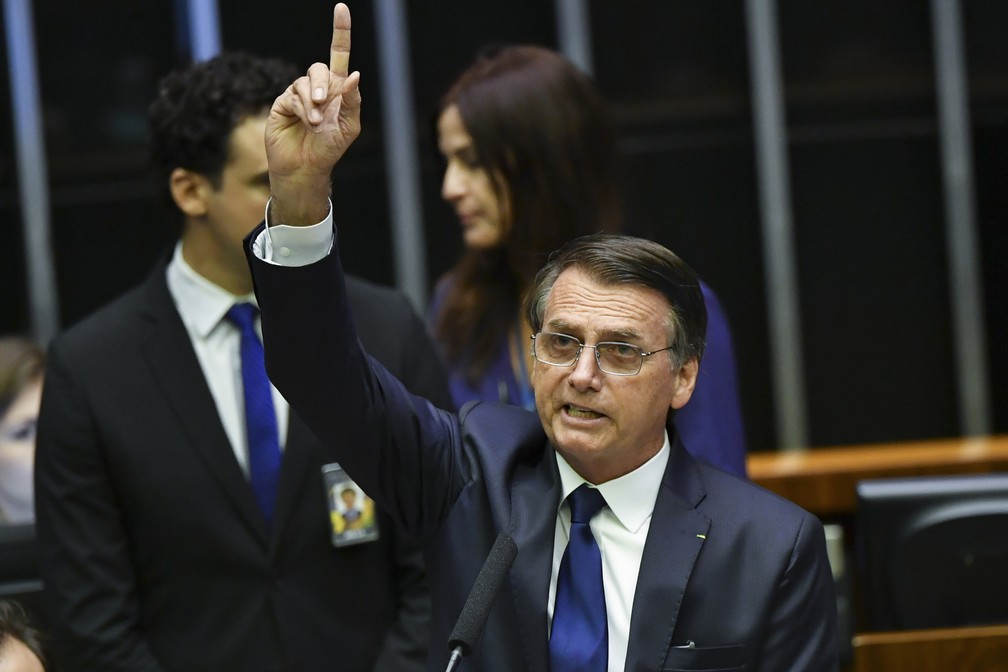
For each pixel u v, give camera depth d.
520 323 9.76
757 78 23.59
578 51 23.41
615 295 5.95
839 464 10.00
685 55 24.05
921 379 24.41
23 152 22.98
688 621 5.91
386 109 23.44
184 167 8.16
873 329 24.39
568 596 6.05
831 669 6.05
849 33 24.08
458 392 9.81
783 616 5.95
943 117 23.83
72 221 23.69
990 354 24.22
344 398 5.89
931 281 24.33
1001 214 24.11
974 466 9.94
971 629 8.21
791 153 24.20
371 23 23.53
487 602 5.27
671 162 24.16
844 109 24.19
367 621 8.07
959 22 23.75
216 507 7.91
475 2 23.78
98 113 23.59
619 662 5.93
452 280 10.16
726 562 6.00
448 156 9.84
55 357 8.22
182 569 7.93
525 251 9.48
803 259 24.33
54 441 8.02
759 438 24.33
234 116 8.03
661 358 6.00
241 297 8.34
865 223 24.30
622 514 6.18
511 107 9.40
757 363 24.33
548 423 6.07
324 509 8.02
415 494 6.24
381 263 24.05
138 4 23.52
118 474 7.96
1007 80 23.97
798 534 6.06
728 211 24.20
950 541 8.25
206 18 22.84
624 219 10.35
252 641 7.85
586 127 9.61
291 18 23.20
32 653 6.43
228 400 8.22
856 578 9.69
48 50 23.41
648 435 6.11
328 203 5.73
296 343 5.76
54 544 7.95
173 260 8.55
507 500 6.18
